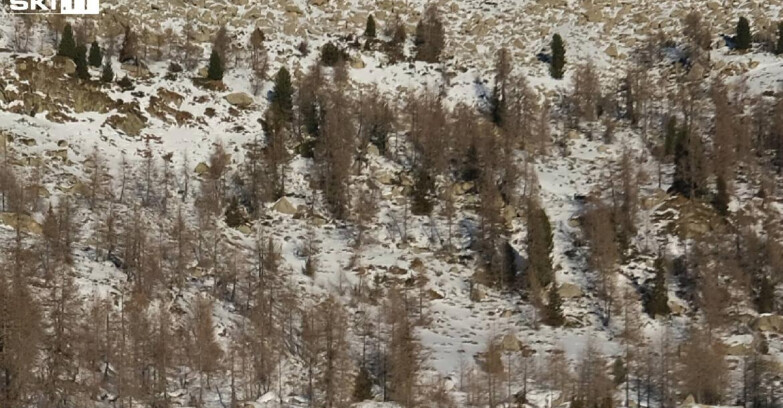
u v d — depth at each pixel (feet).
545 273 227.61
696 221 245.86
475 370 198.59
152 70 287.69
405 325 206.28
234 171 260.42
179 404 181.88
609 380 195.11
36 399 174.60
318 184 257.55
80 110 263.08
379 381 196.44
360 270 231.30
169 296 207.31
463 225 248.93
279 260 230.68
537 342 212.84
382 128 276.82
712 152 269.64
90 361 183.83
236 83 291.79
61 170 239.71
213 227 237.66
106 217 226.99
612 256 233.96
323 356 198.90
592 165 275.80
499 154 268.00
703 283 228.43
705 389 193.98
